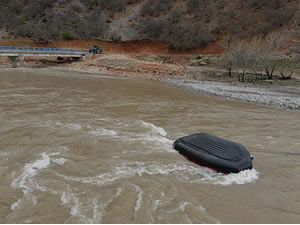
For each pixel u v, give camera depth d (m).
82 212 3.95
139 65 34.69
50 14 59.28
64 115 9.85
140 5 61.47
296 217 4.16
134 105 12.78
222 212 4.18
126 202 4.27
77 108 11.23
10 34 55.53
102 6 62.03
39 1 63.47
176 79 27.92
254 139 8.30
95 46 42.31
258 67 27.45
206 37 45.84
